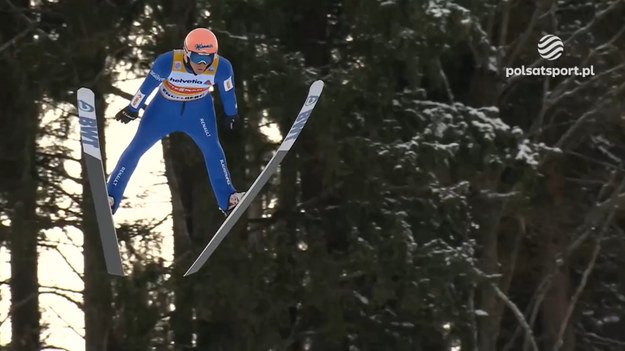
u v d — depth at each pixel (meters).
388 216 44.88
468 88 51.62
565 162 55.50
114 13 43.84
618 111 49.81
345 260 44.69
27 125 44.22
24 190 44.38
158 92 23.62
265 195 47.31
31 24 43.97
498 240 54.12
